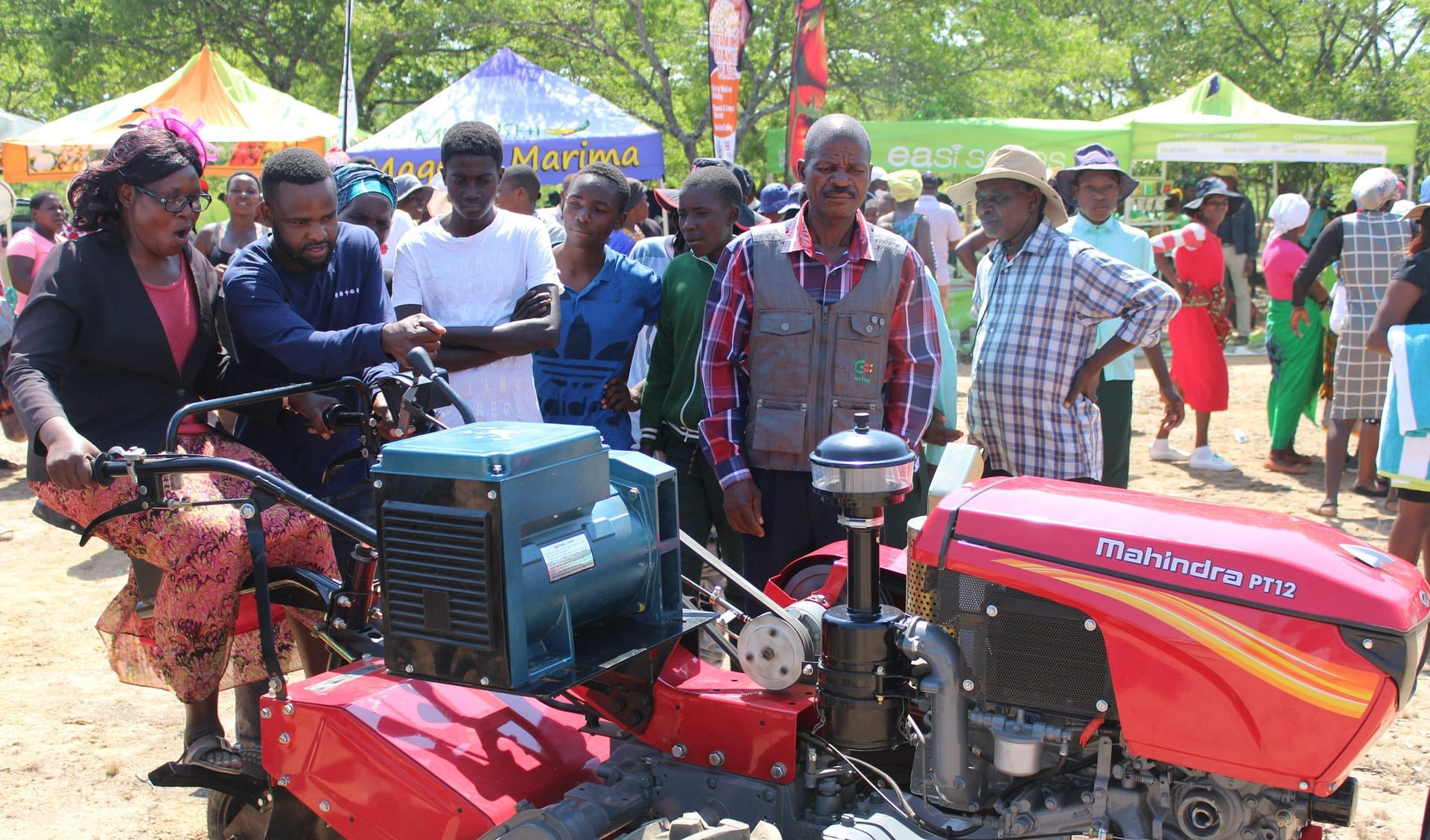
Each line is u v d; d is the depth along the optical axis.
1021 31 24.95
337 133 12.43
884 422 3.90
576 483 2.53
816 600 3.04
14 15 27.16
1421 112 28.14
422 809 2.73
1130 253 6.68
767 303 3.78
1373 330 5.11
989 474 4.54
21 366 3.18
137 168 3.26
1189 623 2.35
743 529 3.86
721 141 11.87
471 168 4.18
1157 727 2.38
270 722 2.94
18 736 4.71
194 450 3.49
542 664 2.49
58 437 2.99
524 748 2.90
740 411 3.92
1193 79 32.00
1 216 9.56
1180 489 8.35
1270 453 8.91
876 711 2.66
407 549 2.47
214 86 12.82
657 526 2.82
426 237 4.26
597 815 2.61
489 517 2.36
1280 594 2.32
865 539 2.66
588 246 4.78
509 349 4.05
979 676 2.59
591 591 2.62
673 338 4.66
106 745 4.66
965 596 2.59
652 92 24.62
